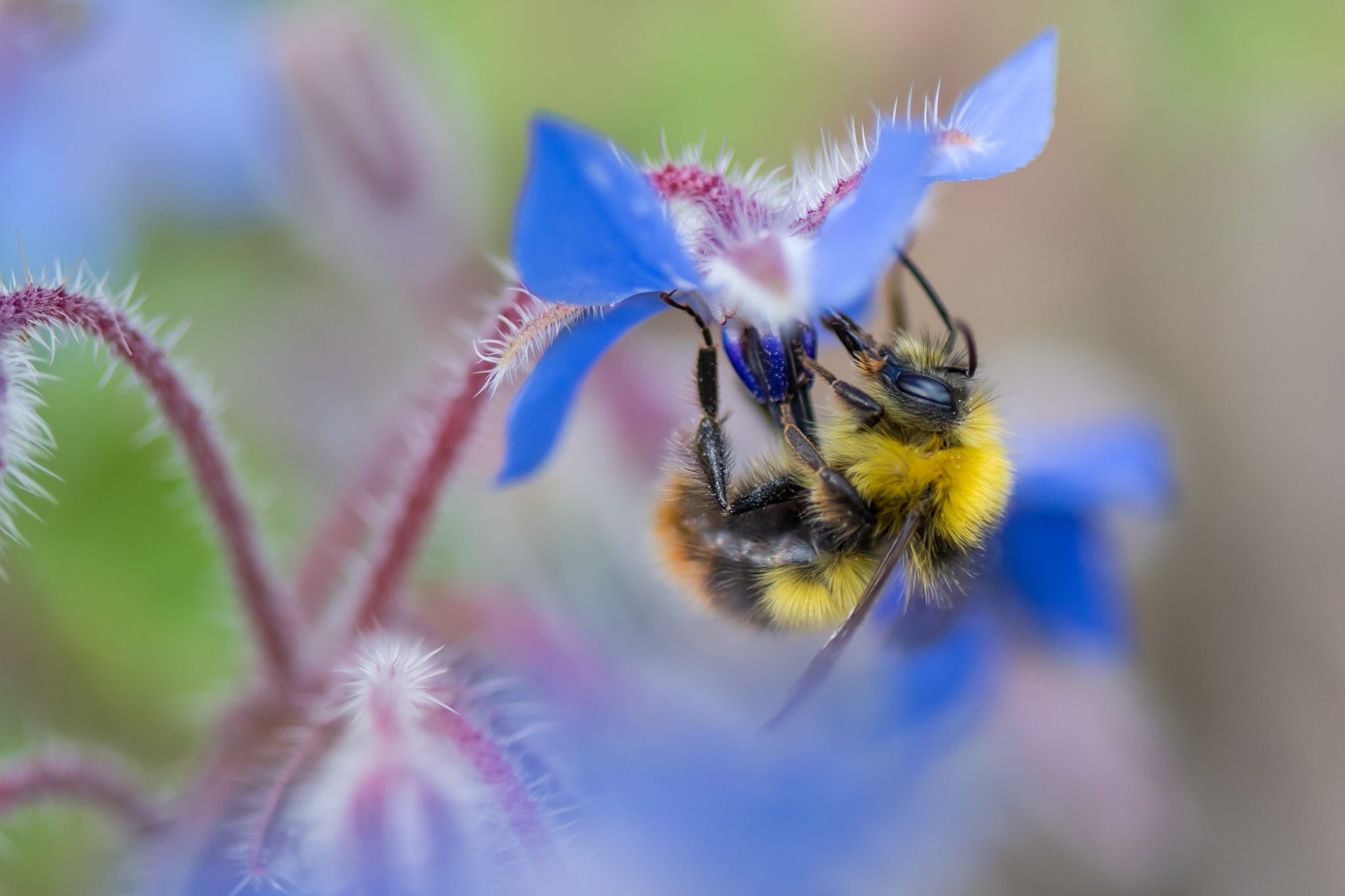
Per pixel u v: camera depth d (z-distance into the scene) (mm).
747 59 163
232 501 130
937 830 147
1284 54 160
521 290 122
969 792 149
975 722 147
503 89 164
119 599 156
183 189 159
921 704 144
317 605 141
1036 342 161
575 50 164
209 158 159
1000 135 118
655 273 116
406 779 122
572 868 124
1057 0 161
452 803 122
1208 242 168
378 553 132
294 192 155
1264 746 168
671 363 147
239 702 133
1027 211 165
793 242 118
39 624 156
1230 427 170
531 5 163
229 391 162
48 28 152
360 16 154
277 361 162
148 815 133
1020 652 146
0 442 122
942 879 148
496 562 148
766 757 140
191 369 153
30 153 155
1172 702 169
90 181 156
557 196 114
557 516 147
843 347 130
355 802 122
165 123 158
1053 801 149
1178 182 167
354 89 152
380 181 153
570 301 116
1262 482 170
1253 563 170
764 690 144
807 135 163
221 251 163
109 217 157
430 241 155
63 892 150
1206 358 170
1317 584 169
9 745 155
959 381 130
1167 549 169
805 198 119
